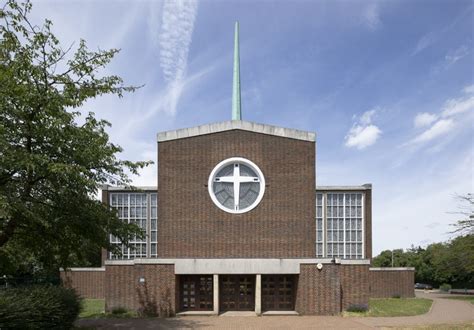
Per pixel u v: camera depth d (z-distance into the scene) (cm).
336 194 3997
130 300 2400
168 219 2633
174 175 2672
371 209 3953
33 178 1527
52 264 1834
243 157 2698
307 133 2725
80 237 1730
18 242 1759
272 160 2700
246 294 2555
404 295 3650
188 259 2422
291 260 2434
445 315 2414
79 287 3531
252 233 2627
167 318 2264
